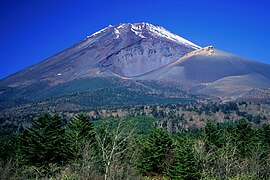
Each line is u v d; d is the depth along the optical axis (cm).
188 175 6000
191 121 17100
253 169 6444
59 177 4988
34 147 5978
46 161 5938
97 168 4697
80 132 6144
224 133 8162
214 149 7106
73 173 4853
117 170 4562
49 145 5966
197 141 7112
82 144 5544
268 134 8175
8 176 4647
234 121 16725
